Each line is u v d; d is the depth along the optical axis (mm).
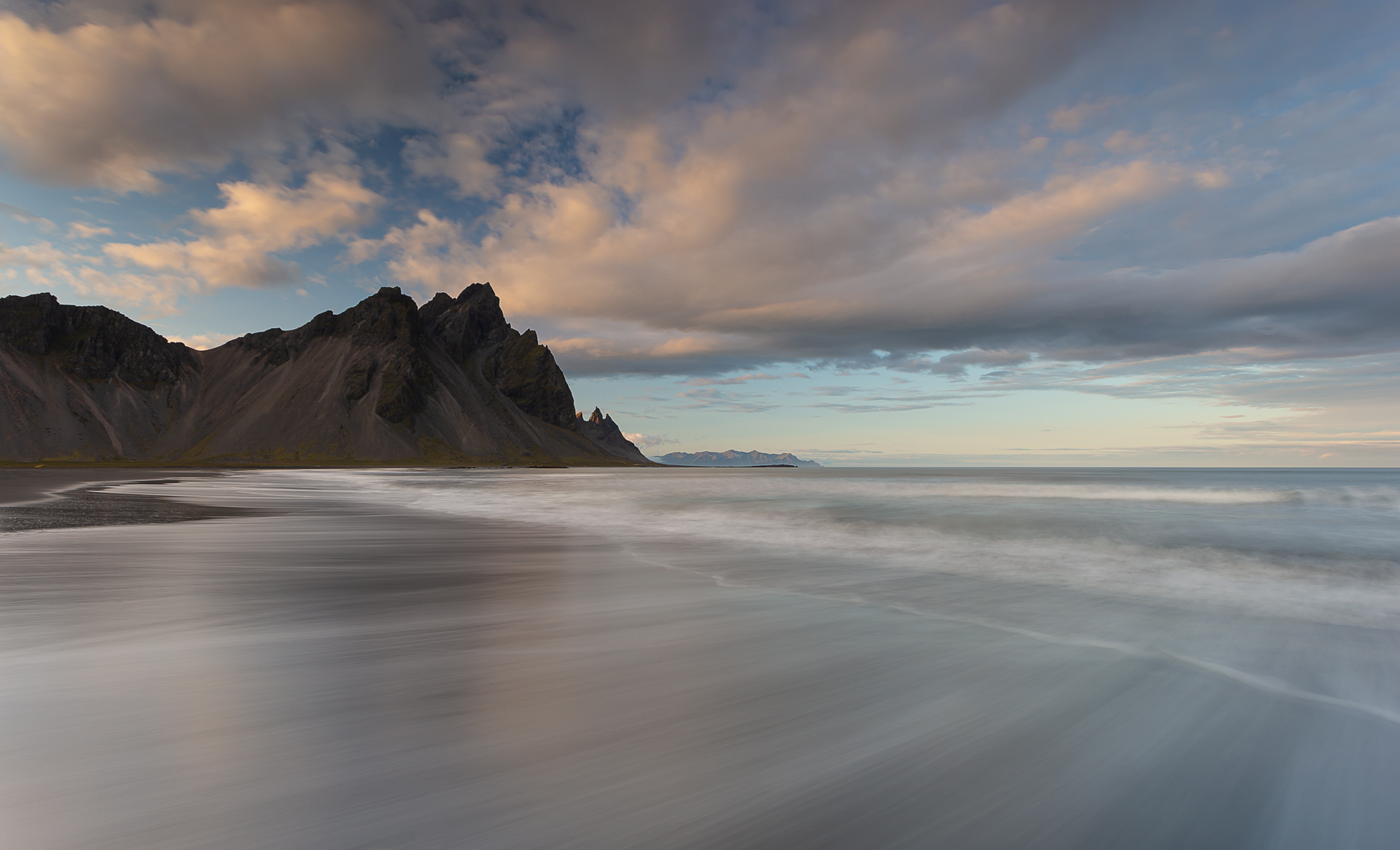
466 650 5930
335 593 8492
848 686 5074
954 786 3484
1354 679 5328
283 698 4590
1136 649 6148
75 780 3289
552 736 4039
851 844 2912
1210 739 4152
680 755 3811
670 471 152250
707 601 8273
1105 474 100500
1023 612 7703
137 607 7477
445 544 14094
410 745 3852
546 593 8703
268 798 3174
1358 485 43625
